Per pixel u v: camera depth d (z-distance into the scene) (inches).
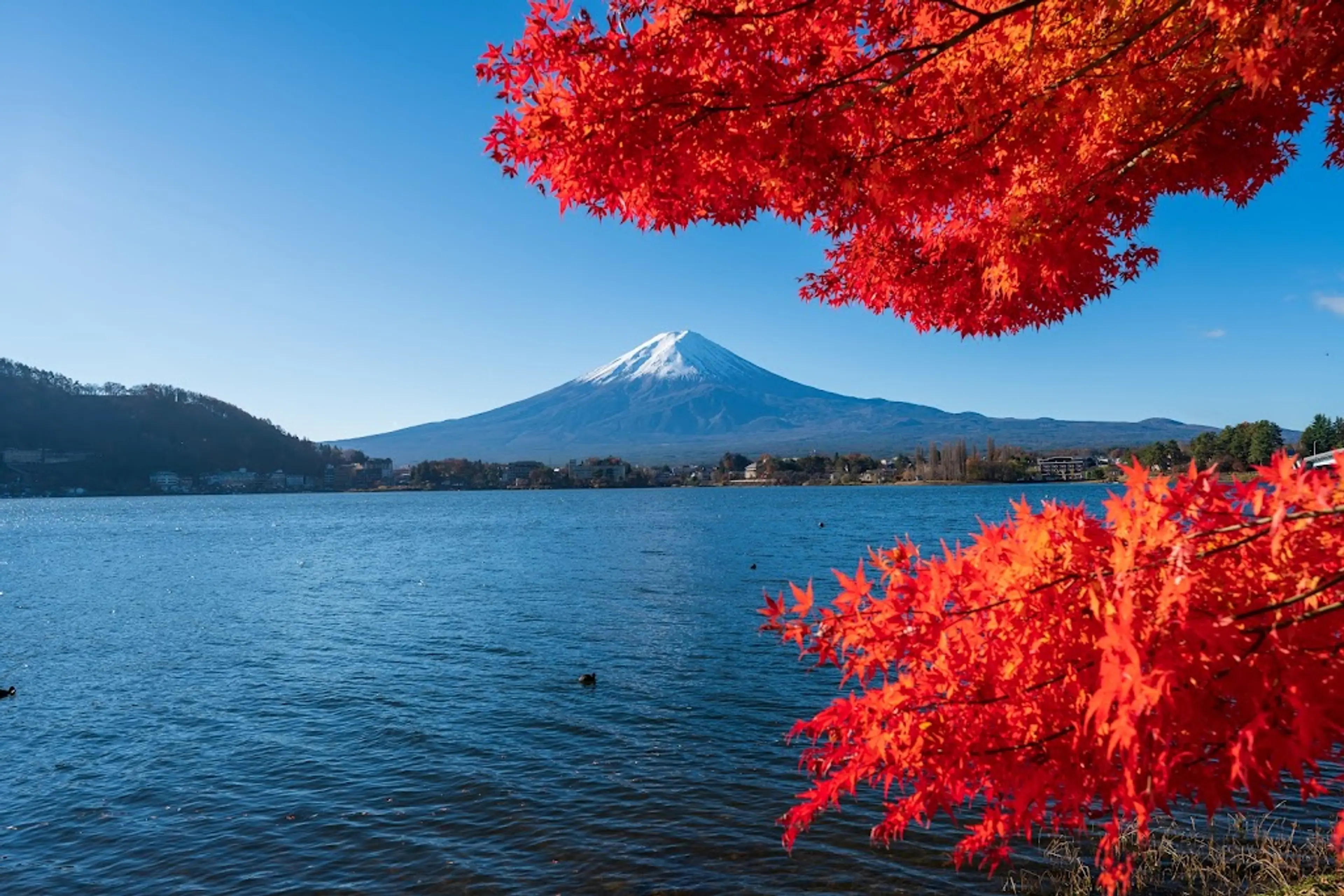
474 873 459.2
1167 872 390.9
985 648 112.3
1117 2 144.6
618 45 142.2
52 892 457.4
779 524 3732.8
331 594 1728.6
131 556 2876.5
